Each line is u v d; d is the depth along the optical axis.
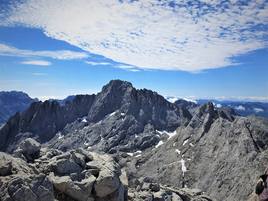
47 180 27.53
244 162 164.25
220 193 155.25
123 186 36.81
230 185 156.12
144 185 50.28
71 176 32.47
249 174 153.88
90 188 31.83
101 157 39.31
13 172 29.31
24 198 25.61
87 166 35.59
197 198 54.78
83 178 33.16
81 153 38.66
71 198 31.12
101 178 32.41
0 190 25.86
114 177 33.22
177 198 49.09
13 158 32.22
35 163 35.44
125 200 38.00
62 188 30.98
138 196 42.84
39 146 39.56
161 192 47.19
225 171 166.75
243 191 145.62
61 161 33.66
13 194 25.48
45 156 38.06
